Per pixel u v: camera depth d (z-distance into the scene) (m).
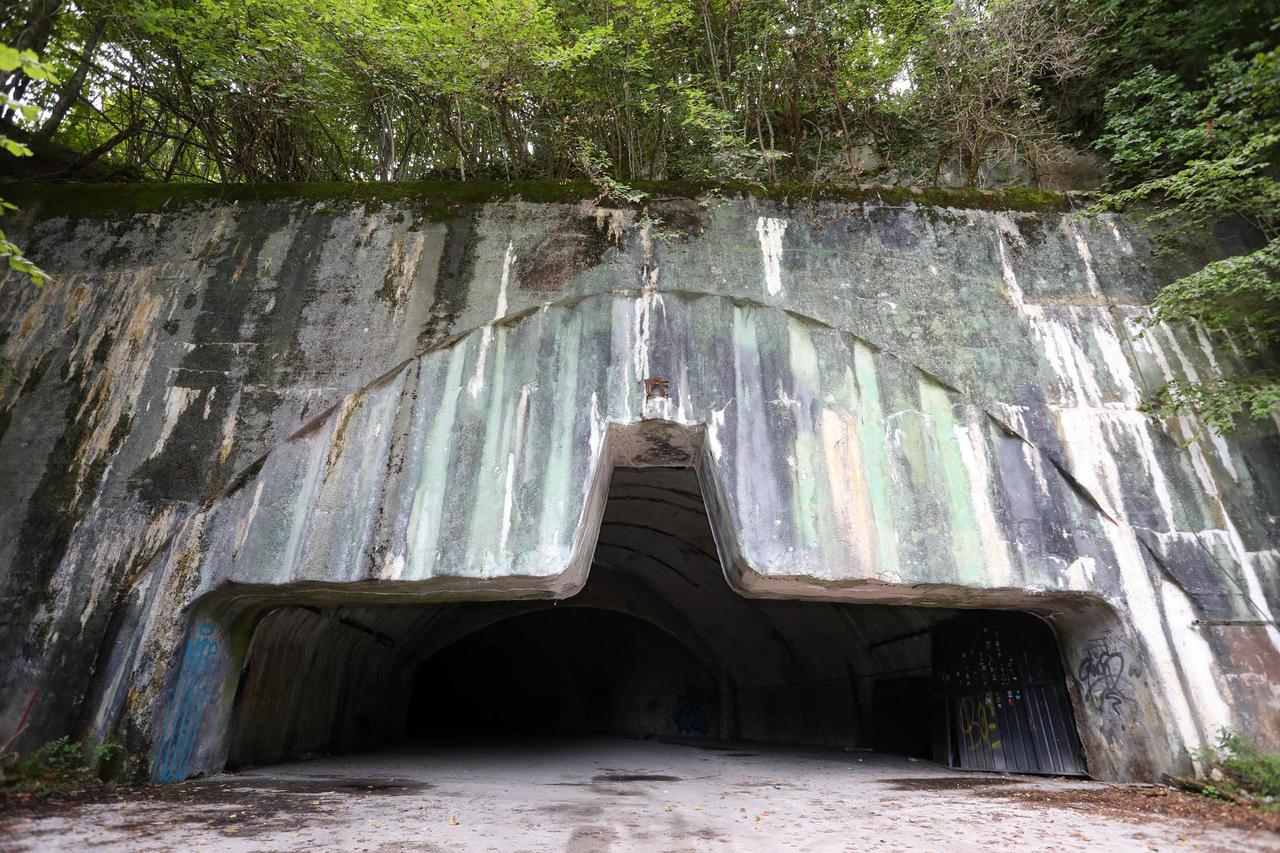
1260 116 9.30
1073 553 8.67
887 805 7.42
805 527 8.50
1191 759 7.82
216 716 8.84
